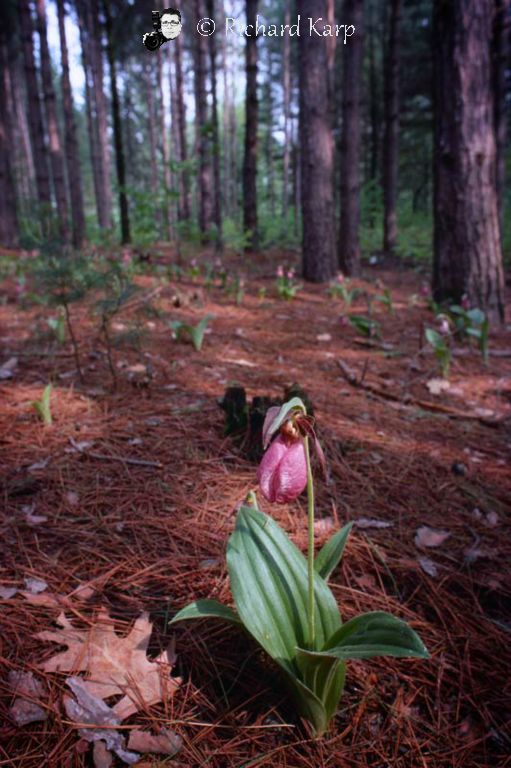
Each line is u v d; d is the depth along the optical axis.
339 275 8.83
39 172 13.71
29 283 8.17
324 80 9.30
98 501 2.76
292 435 1.45
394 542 2.58
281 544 1.80
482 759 1.57
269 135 30.69
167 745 1.54
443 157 6.41
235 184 29.94
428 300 7.71
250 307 7.74
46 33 13.77
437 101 6.42
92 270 4.37
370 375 5.04
